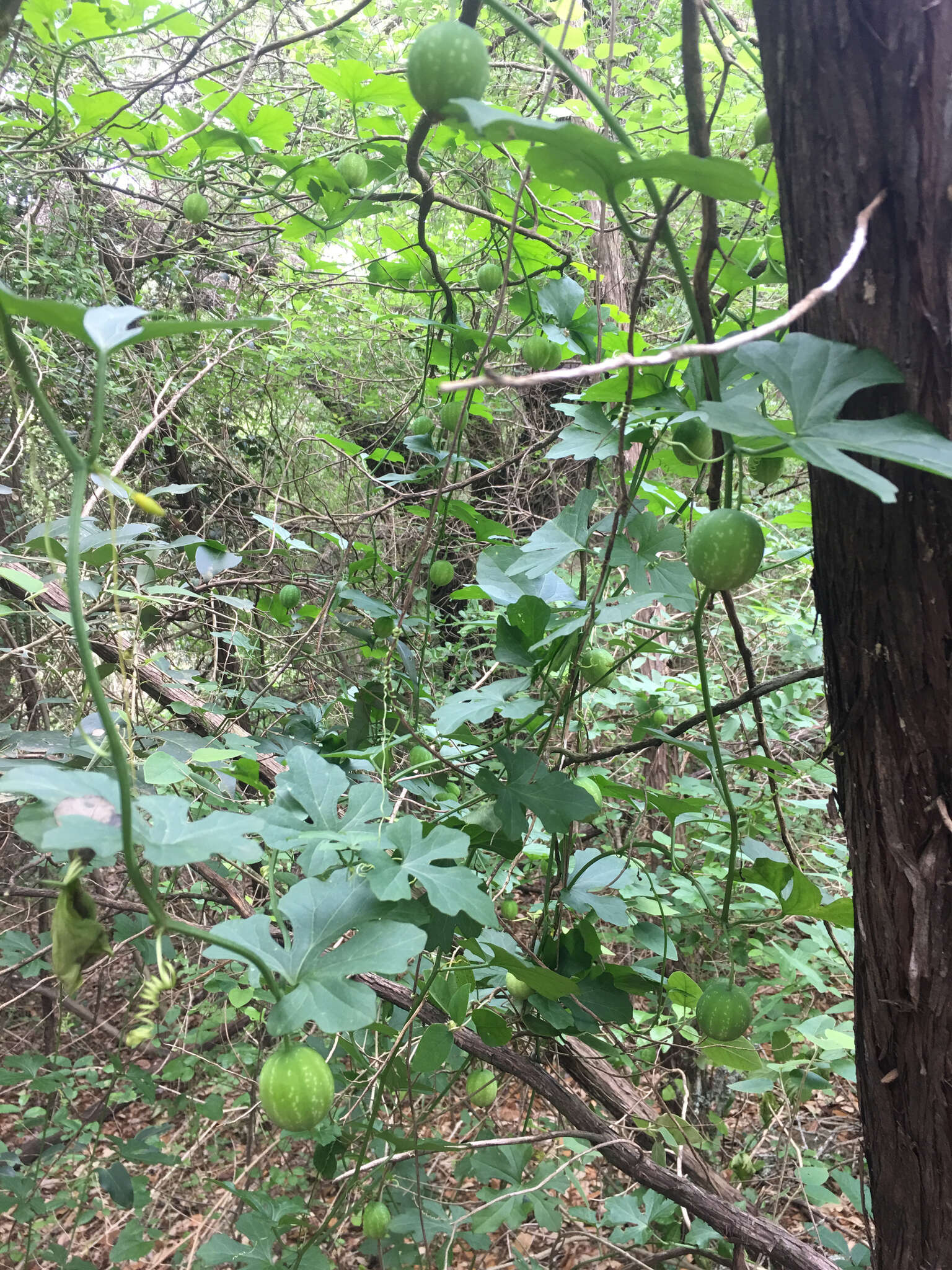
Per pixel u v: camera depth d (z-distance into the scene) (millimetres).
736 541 1146
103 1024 3213
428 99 1059
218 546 2520
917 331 1090
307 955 1181
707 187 976
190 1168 3469
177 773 1688
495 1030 1827
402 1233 2475
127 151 3348
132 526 2137
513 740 2230
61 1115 3117
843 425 1054
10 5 1214
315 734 2932
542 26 3229
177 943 3586
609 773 3752
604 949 3215
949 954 1213
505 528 2588
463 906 1264
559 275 2516
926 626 1145
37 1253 2811
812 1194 2275
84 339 961
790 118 1178
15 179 3404
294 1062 1076
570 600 1950
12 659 2846
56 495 4133
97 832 971
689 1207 1943
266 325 1004
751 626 4344
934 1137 1276
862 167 1104
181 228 4605
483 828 1924
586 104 3072
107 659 2557
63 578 2090
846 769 1320
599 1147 1953
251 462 5594
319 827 1407
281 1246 2270
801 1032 2281
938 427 1089
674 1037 2932
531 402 5082
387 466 5176
